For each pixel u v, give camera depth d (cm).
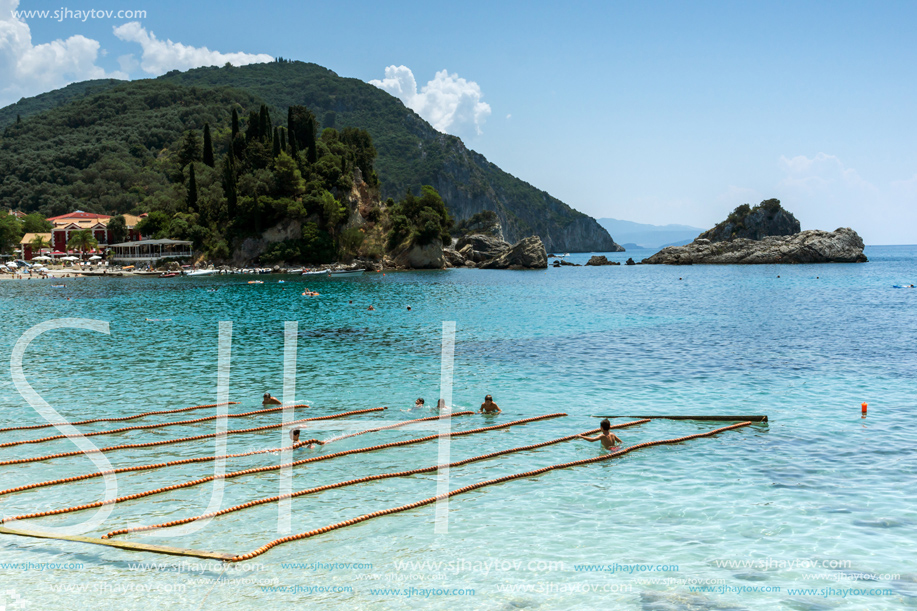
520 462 1845
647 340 4134
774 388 2714
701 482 1659
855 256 16562
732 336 4312
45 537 1374
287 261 13738
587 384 2817
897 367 3161
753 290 8712
